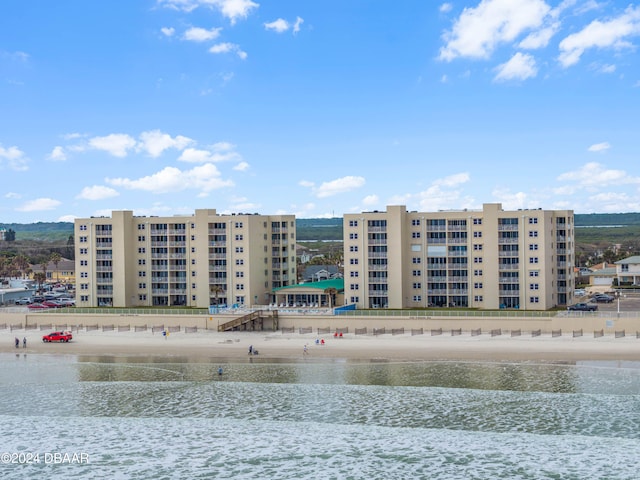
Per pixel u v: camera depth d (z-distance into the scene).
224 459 68.25
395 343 111.75
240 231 147.50
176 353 110.88
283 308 133.00
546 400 80.25
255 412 80.25
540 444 68.69
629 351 101.25
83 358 109.19
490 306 133.75
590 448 67.44
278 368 98.94
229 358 106.38
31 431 76.25
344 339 116.12
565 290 136.38
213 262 149.25
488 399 81.44
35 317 139.38
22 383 94.38
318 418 77.62
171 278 154.12
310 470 65.50
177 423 77.56
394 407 80.00
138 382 93.81
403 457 67.31
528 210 131.25
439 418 76.06
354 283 140.12
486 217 133.75
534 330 114.06
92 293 155.25
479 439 70.31
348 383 90.00
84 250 155.50
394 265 138.12
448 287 138.00
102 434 75.12
